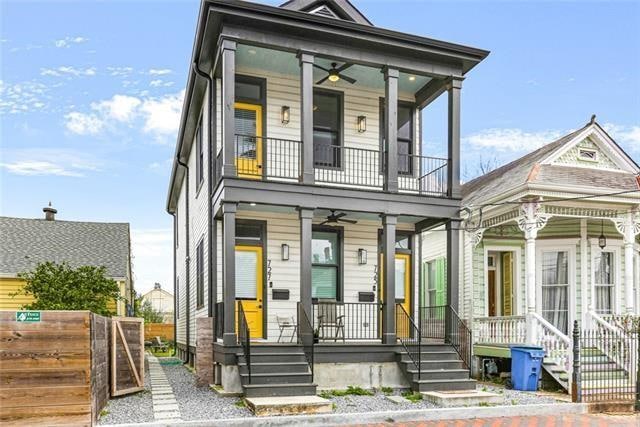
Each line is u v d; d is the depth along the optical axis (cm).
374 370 1059
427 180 1312
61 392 699
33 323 699
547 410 877
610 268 1380
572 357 1034
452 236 1170
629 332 1084
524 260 1414
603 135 1320
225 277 1000
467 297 1379
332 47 1102
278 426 766
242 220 1188
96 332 784
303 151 1075
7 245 1980
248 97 1211
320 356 1029
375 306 1273
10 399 683
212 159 1188
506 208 1257
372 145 1309
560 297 1367
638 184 1214
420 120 1376
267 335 1172
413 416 822
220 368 1081
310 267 1053
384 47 1135
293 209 1145
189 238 1766
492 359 1280
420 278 1353
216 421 744
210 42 1109
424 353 1069
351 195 1099
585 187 1171
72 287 1343
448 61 1197
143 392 1042
